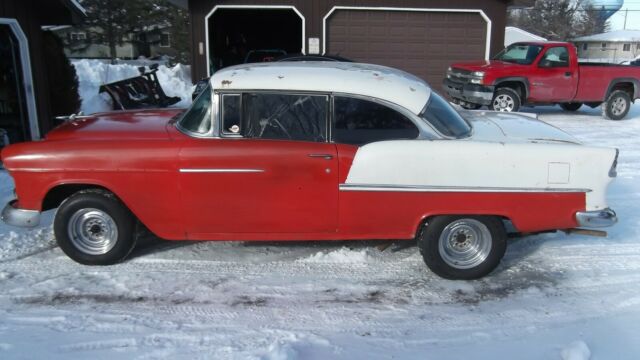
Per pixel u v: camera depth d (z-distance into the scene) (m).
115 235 4.68
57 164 4.45
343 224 4.53
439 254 4.57
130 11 40.25
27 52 9.24
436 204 4.43
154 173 4.43
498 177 4.38
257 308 4.12
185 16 38.16
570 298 4.34
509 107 12.87
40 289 4.35
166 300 4.21
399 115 4.46
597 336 3.76
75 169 4.45
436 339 3.73
